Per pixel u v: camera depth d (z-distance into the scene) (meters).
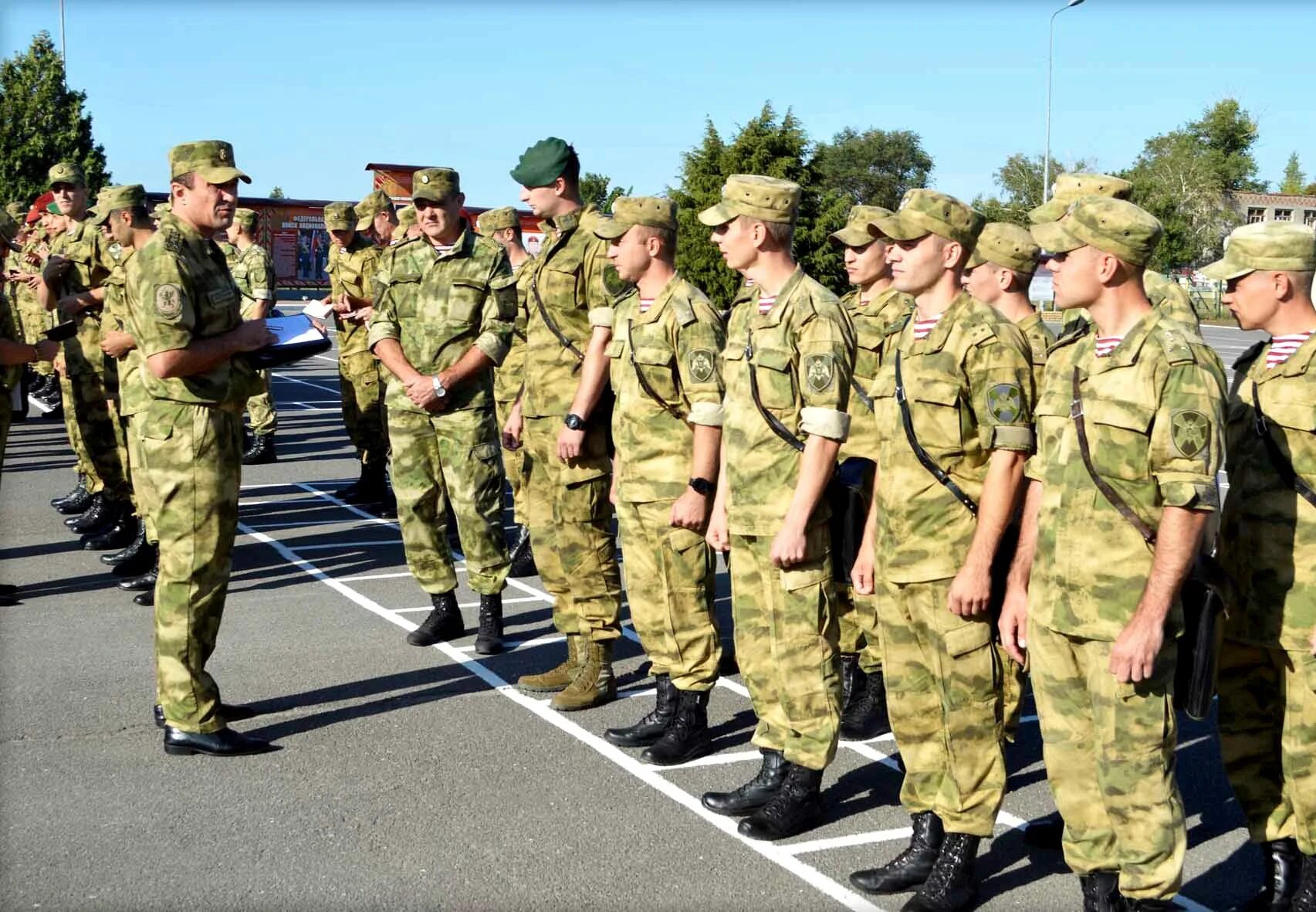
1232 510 4.05
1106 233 3.42
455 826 4.57
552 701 5.93
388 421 6.82
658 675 5.46
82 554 8.87
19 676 6.23
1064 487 3.54
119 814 4.64
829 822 4.68
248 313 10.74
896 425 3.99
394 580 8.44
